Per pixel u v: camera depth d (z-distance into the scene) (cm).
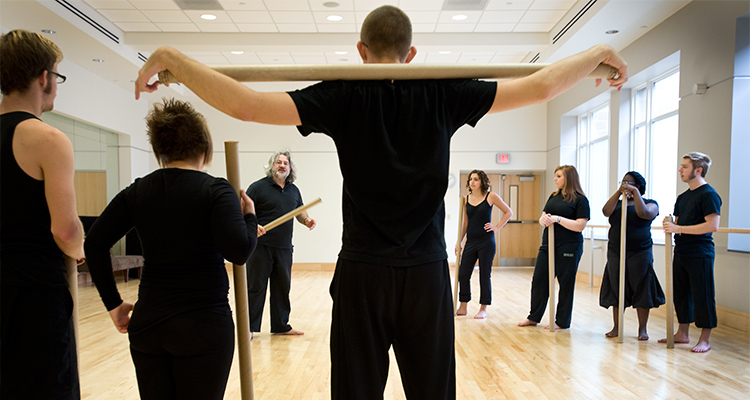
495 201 504
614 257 418
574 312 540
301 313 536
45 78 131
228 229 124
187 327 124
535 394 277
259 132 1030
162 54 106
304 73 110
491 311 545
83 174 813
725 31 493
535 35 738
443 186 113
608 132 826
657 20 600
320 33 739
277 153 416
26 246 122
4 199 121
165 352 129
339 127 112
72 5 588
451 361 120
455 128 118
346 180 114
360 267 112
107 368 333
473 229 512
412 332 115
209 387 128
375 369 114
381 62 119
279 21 689
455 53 837
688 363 338
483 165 1028
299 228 1023
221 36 737
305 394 278
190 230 127
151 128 137
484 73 115
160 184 131
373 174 111
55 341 125
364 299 112
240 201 134
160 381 130
